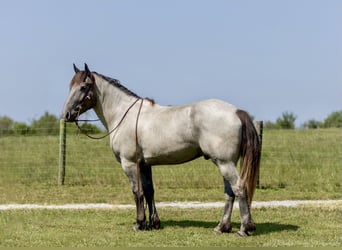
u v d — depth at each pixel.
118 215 13.83
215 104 10.46
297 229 11.70
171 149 10.77
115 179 20.36
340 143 26.39
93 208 15.09
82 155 25.11
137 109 11.47
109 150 26.22
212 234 11.07
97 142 28.30
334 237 10.85
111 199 16.84
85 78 11.70
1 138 31.42
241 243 10.21
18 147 27.78
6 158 25.11
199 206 15.39
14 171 22.31
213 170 21.44
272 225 12.23
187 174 20.70
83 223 12.66
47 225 12.38
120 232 11.49
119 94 11.79
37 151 26.53
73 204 15.94
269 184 18.97
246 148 10.26
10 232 11.54
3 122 40.41
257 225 12.23
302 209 14.57
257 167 10.30
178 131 10.64
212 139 10.26
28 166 23.12
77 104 11.70
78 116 11.80
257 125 18.91
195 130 10.48
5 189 18.77
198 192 17.95
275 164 21.92
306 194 17.42
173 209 14.80
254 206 15.23
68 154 25.36
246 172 10.23
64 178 19.86
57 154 25.47
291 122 40.78
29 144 28.58
